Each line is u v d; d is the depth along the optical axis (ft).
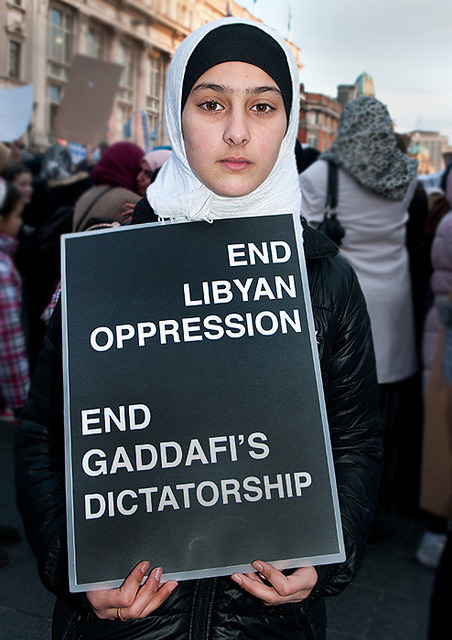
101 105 18.85
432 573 6.86
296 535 3.73
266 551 3.70
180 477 3.74
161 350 3.89
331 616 7.96
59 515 4.15
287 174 4.41
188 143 4.09
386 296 9.84
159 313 3.96
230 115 3.99
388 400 9.99
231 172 4.05
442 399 5.56
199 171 4.09
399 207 9.88
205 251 4.08
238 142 3.95
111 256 4.06
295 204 4.44
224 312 3.98
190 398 3.83
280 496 3.76
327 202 9.81
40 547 4.09
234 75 3.95
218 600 4.00
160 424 3.80
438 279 8.17
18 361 11.06
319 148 13.08
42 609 8.74
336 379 4.39
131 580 3.56
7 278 10.80
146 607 3.62
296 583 3.67
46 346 4.33
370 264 9.90
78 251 4.08
